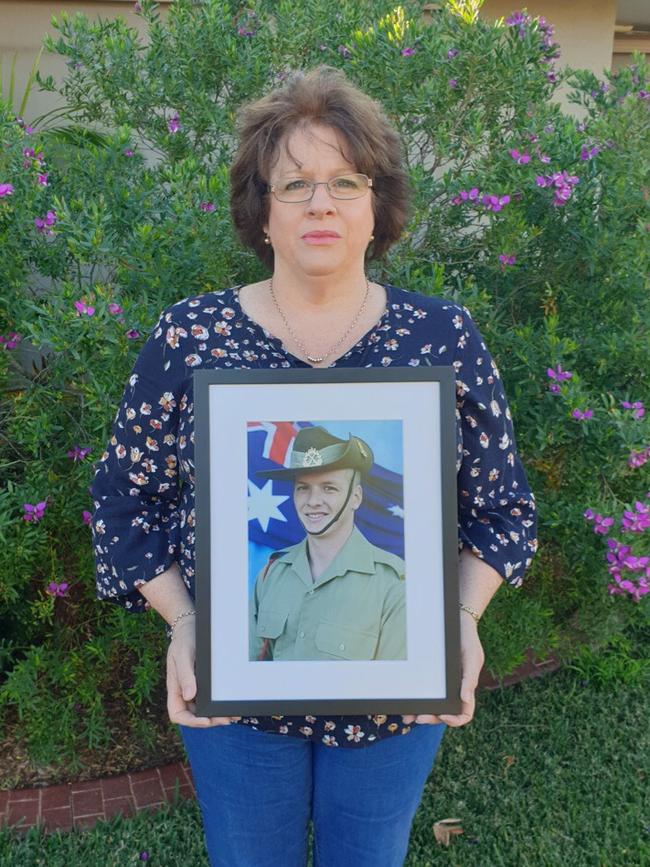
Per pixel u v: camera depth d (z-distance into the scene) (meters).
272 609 1.36
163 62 3.14
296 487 1.36
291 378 1.35
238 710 1.36
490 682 3.50
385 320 1.48
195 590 1.39
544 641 3.05
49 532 2.94
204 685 1.36
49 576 3.00
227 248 2.59
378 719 1.47
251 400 1.35
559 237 2.96
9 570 2.79
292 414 1.35
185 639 1.44
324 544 1.36
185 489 1.50
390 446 1.36
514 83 2.93
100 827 2.62
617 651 3.63
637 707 3.31
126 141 2.96
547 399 2.69
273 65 3.11
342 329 1.47
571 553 2.88
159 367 1.47
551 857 2.50
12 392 3.02
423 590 1.37
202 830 2.61
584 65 4.37
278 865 1.64
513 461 1.54
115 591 1.52
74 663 2.91
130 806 2.75
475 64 2.86
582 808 2.73
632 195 2.73
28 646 3.19
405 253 2.77
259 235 1.62
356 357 1.46
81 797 2.79
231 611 1.36
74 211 2.78
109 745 3.06
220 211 2.56
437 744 1.61
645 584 2.49
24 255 2.85
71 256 2.90
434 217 2.92
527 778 2.89
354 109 1.41
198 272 2.62
